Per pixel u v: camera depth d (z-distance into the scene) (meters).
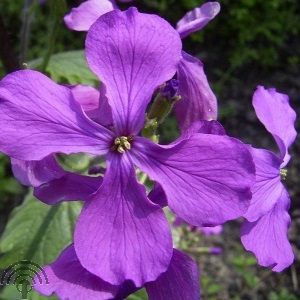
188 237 0.09
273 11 0.17
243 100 0.16
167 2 0.17
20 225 0.07
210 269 0.12
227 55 0.17
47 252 0.06
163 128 0.14
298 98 0.16
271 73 0.17
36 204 0.07
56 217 0.07
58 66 0.07
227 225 0.13
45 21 0.15
